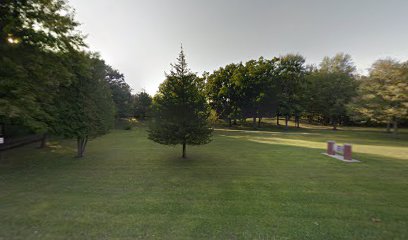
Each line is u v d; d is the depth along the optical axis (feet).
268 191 23.81
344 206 19.61
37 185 25.73
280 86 139.23
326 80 140.77
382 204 20.11
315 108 146.20
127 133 107.76
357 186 25.59
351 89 131.75
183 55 39.83
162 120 38.99
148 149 55.31
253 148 57.16
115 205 19.58
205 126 39.47
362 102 99.76
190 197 21.85
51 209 18.54
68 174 31.07
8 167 35.68
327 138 87.56
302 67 143.64
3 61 28.35
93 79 44.19
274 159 41.98
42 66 32.73
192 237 14.15
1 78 27.50
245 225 15.88
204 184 26.37
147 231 14.85
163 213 17.90
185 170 33.53
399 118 89.25
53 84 34.76
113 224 15.87
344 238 14.19
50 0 33.50
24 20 32.55
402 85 80.48
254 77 133.49
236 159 42.01
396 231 15.11
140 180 28.07
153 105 42.06
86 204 19.76
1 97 29.37
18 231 14.73
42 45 34.14
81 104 41.14
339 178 28.99
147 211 18.29
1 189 24.13
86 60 39.27
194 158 43.19
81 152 45.16
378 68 90.89
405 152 50.88
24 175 30.48
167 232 14.74
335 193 23.16
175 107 38.27
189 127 37.55
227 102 147.54
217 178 29.07
